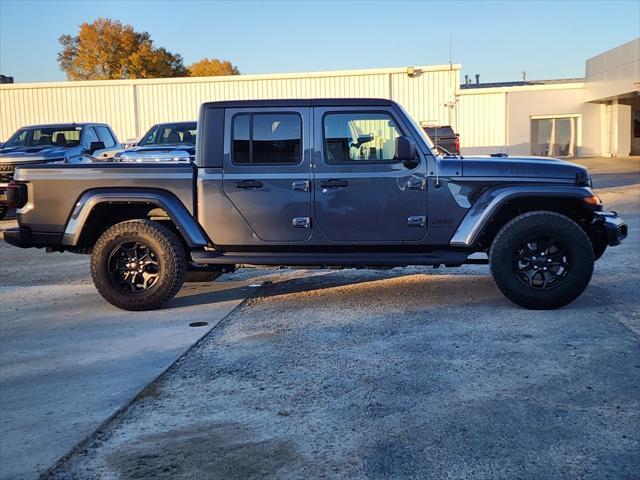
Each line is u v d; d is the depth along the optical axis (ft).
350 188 19.98
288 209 20.18
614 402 12.82
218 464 10.82
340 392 13.74
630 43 84.99
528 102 105.50
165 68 187.52
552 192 19.38
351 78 98.99
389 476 10.28
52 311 21.47
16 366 16.05
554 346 16.28
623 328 17.58
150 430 12.19
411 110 99.14
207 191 20.31
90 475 10.56
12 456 11.27
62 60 191.21
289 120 20.16
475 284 23.70
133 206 21.61
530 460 10.64
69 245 21.03
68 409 13.28
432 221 19.93
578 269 19.17
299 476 10.37
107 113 103.50
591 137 106.63
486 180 19.66
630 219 38.45
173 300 22.57
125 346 17.40
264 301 22.12
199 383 14.52
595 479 10.02
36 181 20.76
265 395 13.71
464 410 12.64
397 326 18.48
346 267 21.02
